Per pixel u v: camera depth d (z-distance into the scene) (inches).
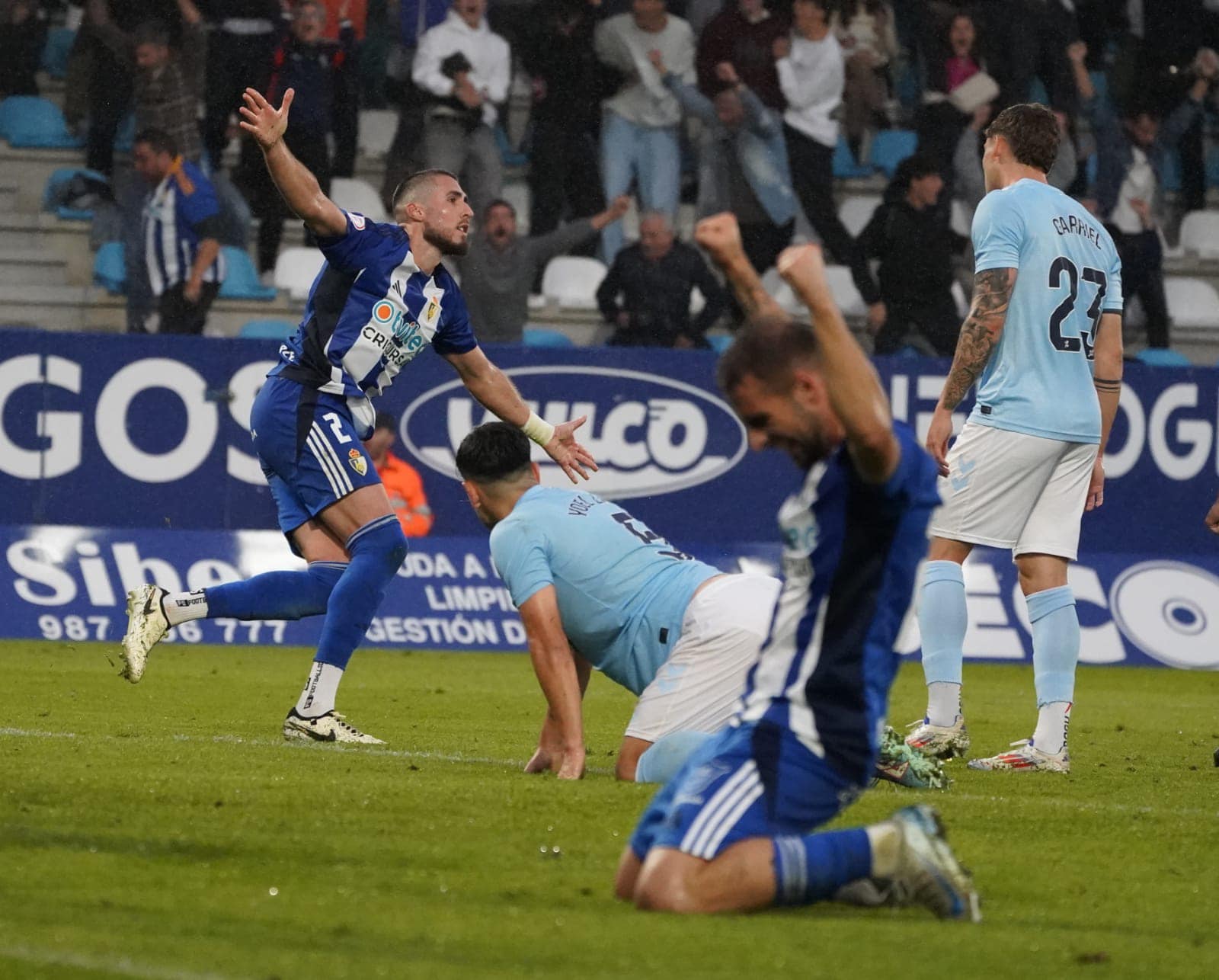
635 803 632.4
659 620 699.4
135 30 1920.5
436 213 823.1
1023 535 868.0
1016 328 852.6
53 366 1593.3
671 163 2033.7
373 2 2041.1
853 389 401.4
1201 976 408.8
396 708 1101.7
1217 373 1754.4
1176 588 1731.1
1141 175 2129.7
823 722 444.5
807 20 2020.2
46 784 633.6
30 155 1989.4
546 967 388.5
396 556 837.8
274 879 487.2
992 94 2066.9
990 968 403.2
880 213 1984.5
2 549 1567.4
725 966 391.9
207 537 1616.6
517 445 743.7
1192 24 2161.7
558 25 1988.2
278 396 831.1
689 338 1930.4
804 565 445.7
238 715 990.4
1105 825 657.6
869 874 446.3
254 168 1932.8
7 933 408.8
